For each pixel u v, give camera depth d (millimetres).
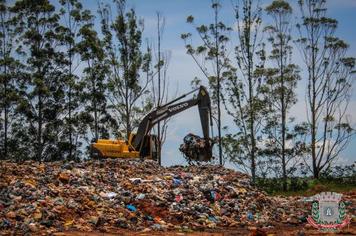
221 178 28250
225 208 24047
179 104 33906
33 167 26406
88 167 28312
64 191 21938
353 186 45531
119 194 22750
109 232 18266
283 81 49125
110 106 55688
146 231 18875
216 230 20344
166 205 22406
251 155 48781
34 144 56000
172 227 20188
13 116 55406
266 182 48062
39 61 55531
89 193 22125
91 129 55531
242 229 20844
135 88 55844
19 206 19594
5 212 19016
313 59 51719
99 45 56406
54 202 20375
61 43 56625
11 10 56656
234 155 48969
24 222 18141
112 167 28859
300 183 47250
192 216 22047
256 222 22844
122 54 56250
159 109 34000
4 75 55281
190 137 32594
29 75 56000
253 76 49562
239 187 27359
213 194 24875
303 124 48719
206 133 32875
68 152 55594
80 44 55531
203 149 32406
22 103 53000
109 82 55250
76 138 55875
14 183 22250
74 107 55938
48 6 55875
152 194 23031
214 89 50312
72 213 19812
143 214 21281
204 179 27344
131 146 33250
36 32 55625
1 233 16812
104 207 20875
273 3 49438
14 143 55562
